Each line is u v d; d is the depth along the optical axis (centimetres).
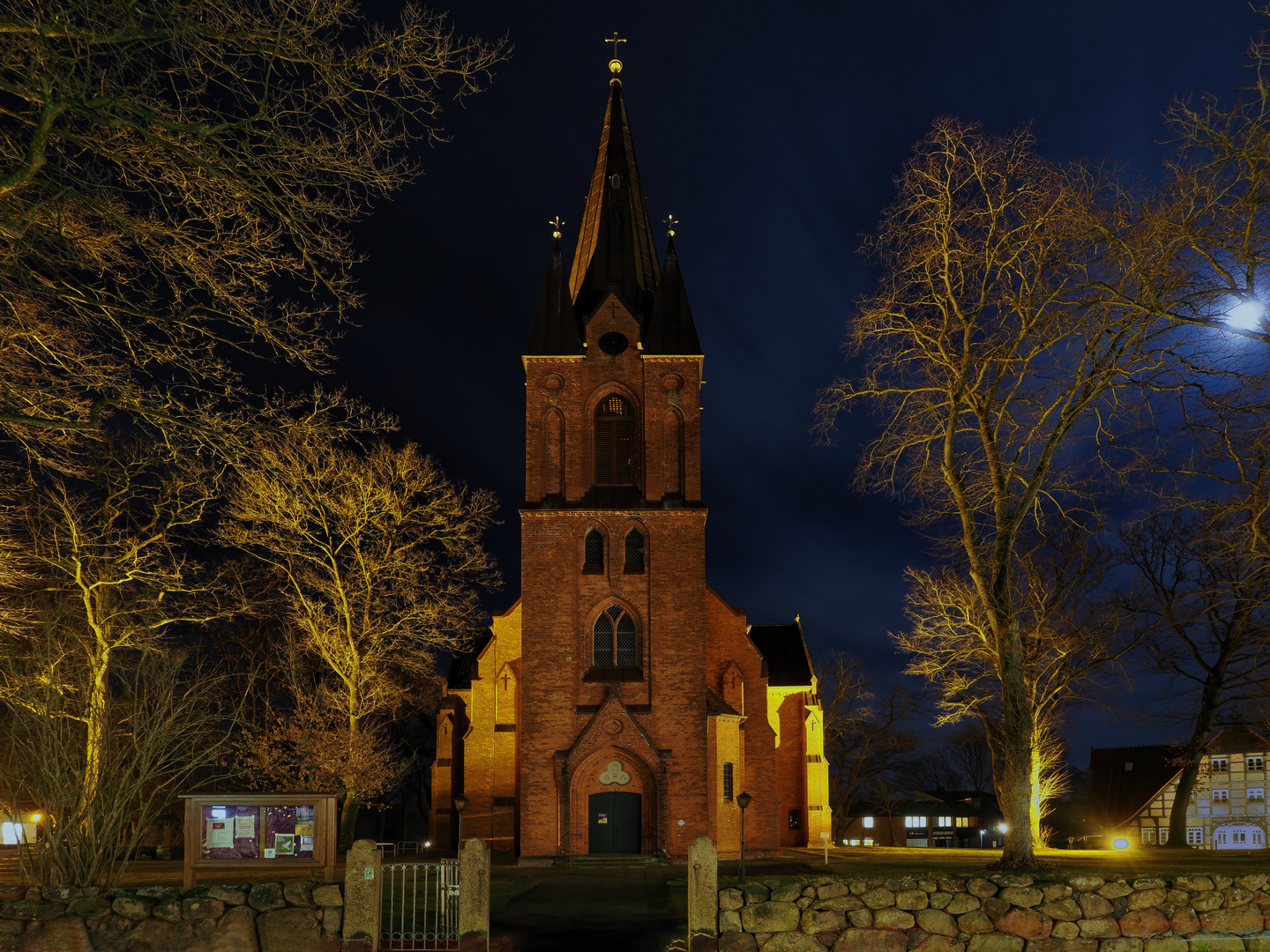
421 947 1612
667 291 4391
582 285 4600
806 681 5166
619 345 4384
